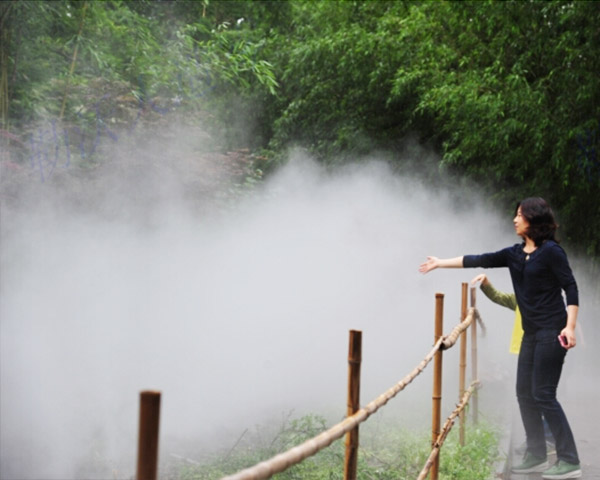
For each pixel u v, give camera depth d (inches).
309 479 178.2
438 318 168.2
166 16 474.3
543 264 187.5
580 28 401.4
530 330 192.5
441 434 166.4
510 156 440.8
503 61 459.2
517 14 418.3
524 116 412.5
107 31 356.8
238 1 657.0
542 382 189.9
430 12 542.3
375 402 117.0
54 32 330.6
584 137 401.7
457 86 449.7
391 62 555.8
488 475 185.3
